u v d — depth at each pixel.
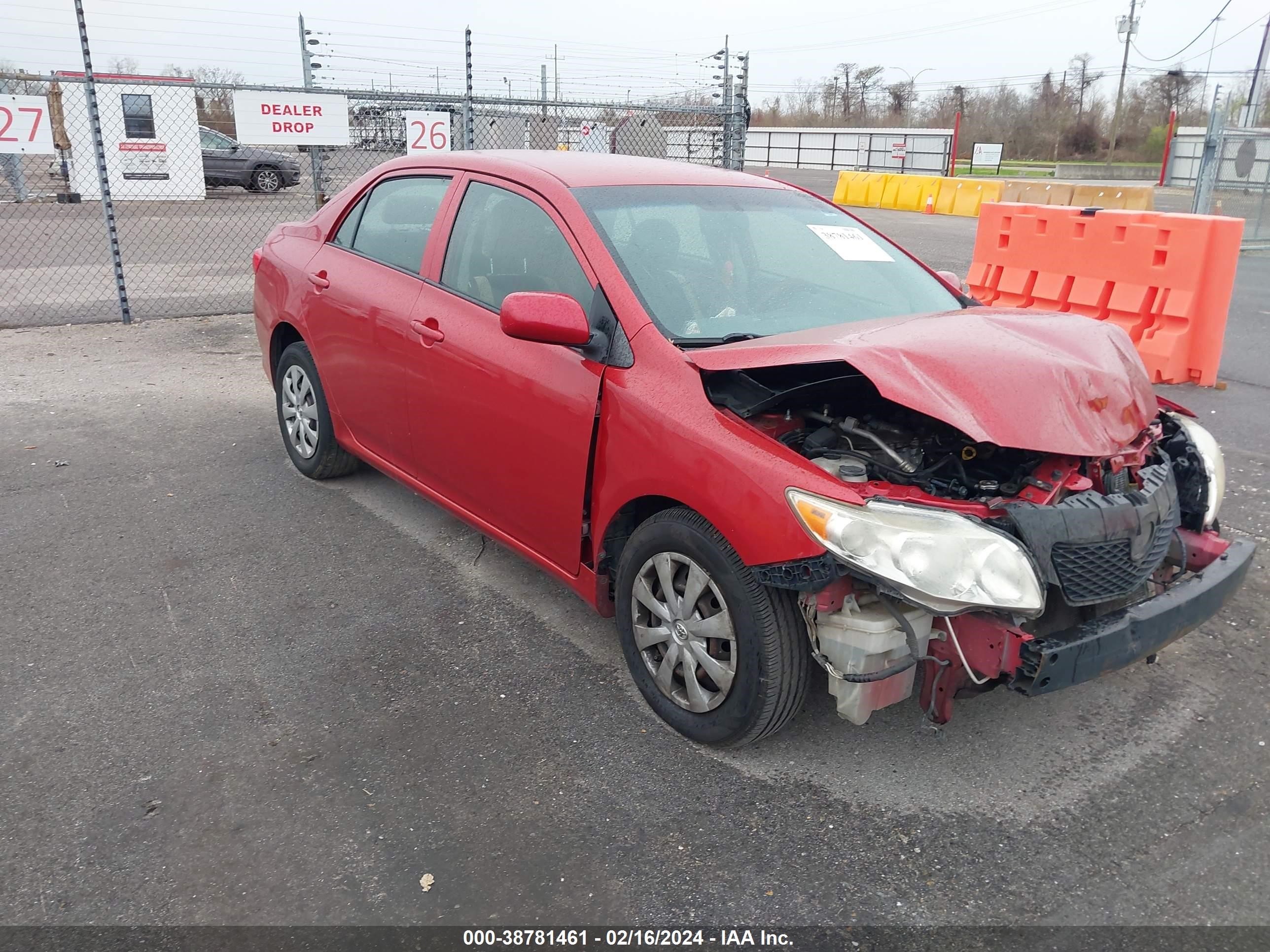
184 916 2.40
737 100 12.38
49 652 3.57
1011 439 2.56
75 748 3.03
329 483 5.32
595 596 3.40
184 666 3.51
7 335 8.72
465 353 3.72
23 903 2.42
